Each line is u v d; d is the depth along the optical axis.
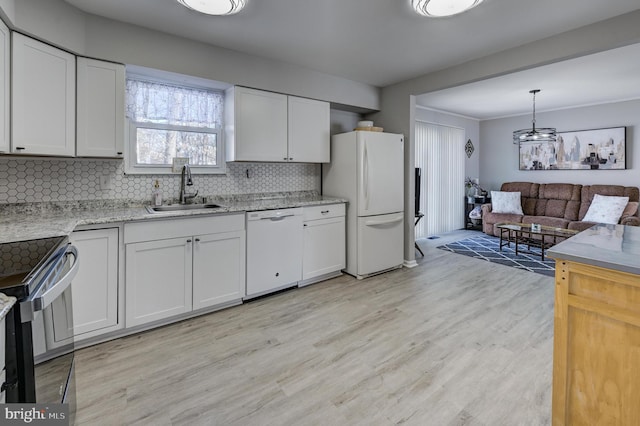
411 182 4.11
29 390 1.04
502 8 2.31
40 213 2.42
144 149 2.91
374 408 1.65
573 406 1.40
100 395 1.74
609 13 2.39
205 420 1.57
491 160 7.15
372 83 4.14
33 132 2.04
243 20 2.48
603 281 1.29
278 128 3.42
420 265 4.28
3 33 1.84
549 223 5.44
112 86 2.46
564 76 4.11
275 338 2.37
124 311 2.32
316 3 2.24
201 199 3.25
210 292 2.71
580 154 5.86
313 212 3.44
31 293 1.06
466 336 2.39
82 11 2.31
